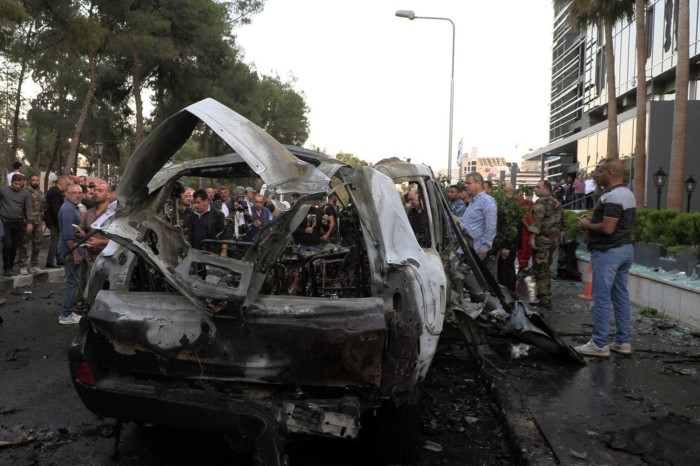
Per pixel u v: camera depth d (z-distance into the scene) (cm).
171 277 306
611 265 579
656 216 985
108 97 3048
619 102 3416
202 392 312
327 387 317
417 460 385
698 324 707
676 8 2594
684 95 1683
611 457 362
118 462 374
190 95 2934
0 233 798
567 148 4209
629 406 452
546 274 867
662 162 2252
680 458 358
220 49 2866
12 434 404
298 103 5416
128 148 3897
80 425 432
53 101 3362
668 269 861
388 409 356
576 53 4369
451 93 2070
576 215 1413
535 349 625
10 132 3375
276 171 293
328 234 623
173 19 2534
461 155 2377
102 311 327
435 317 368
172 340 316
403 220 379
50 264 1149
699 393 484
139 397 317
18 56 1928
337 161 401
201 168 408
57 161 4775
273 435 303
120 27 2277
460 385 533
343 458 383
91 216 663
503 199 869
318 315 309
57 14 1891
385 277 335
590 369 551
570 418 425
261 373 311
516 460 380
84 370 327
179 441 406
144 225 345
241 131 306
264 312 312
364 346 305
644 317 784
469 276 625
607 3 2145
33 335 684
